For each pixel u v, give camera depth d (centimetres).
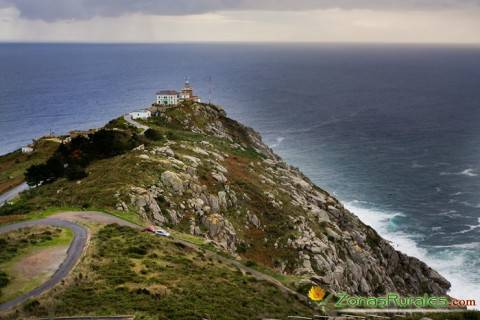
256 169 11944
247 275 5784
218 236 8094
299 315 4803
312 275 7881
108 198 7525
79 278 4628
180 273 5081
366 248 10600
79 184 8450
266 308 4678
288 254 8631
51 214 6981
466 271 10819
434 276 10338
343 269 8862
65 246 5581
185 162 10019
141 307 4075
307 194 11931
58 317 3881
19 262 5069
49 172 9538
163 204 8025
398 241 12331
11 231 6134
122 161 9312
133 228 6450
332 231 10006
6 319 3859
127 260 5203
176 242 6212
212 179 9681
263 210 9619
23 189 9806
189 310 4122
